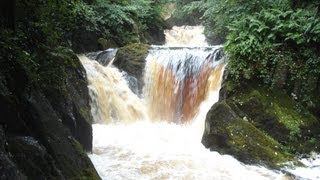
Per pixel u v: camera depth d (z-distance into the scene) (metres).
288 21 9.57
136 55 12.26
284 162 7.59
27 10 6.31
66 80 7.73
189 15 23.94
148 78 11.83
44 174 4.93
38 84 6.11
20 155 4.75
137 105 11.44
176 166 7.32
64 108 6.93
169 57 11.80
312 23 9.13
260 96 8.88
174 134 9.67
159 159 7.64
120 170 7.01
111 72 11.69
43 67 6.55
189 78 11.12
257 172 7.27
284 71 9.14
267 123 8.56
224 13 13.89
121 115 10.98
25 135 5.11
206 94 10.55
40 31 6.48
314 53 9.14
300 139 8.39
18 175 4.29
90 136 7.72
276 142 8.14
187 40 21.17
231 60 9.48
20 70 5.31
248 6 11.70
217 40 19.58
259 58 9.29
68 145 5.84
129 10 16.41
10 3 5.70
